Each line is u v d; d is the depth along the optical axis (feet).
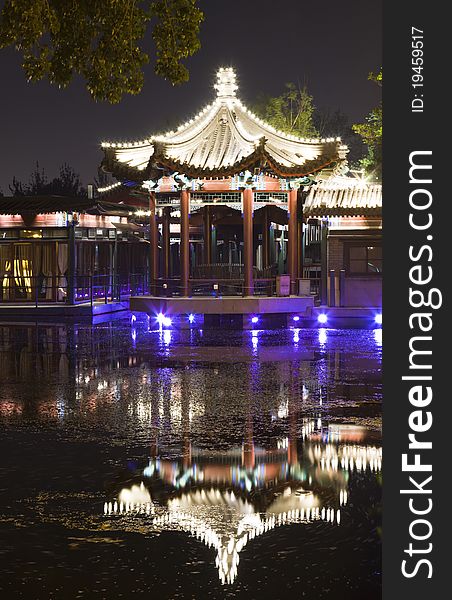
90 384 63.82
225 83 120.47
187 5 68.90
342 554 29.30
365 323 114.42
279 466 40.04
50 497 35.42
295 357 78.95
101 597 26.02
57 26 66.49
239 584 26.91
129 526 32.04
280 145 121.19
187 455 42.19
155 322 116.06
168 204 122.52
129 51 68.95
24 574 27.68
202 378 66.28
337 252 118.52
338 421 49.98
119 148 122.01
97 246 154.81
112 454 42.37
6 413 52.60
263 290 123.54
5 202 142.31
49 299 141.38
